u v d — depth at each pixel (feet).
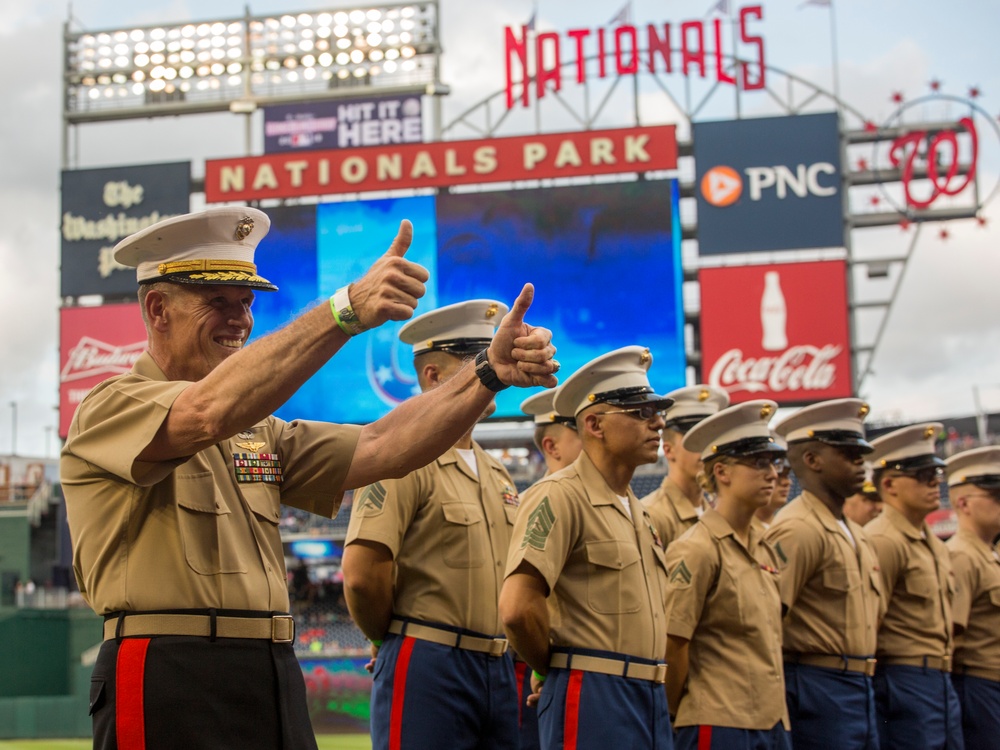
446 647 21.74
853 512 35.73
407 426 13.39
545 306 88.74
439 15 101.55
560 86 94.68
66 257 96.02
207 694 12.35
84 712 84.89
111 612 12.63
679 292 87.81
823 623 27.25
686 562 24.22
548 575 20.48
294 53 102.32
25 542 119.34
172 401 11.77
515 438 98.43
